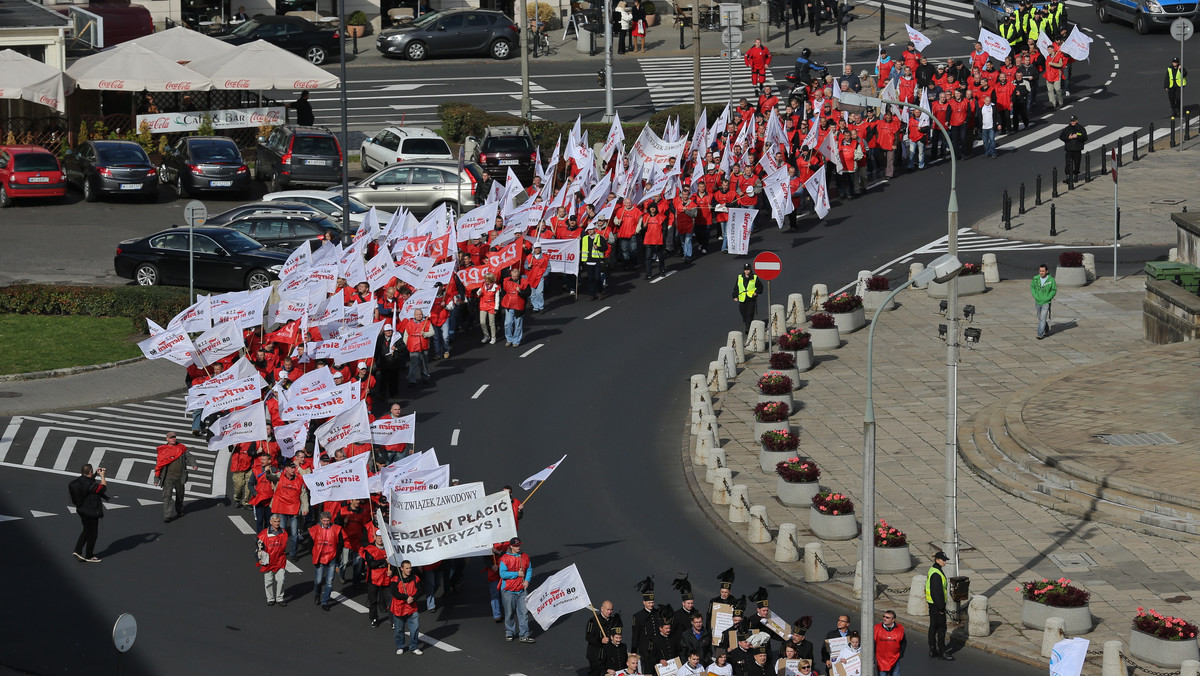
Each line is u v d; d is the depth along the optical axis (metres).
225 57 87.56
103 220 77.56
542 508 46.94
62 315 65.56
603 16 110.69
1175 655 36.41
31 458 50.03
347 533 41.00
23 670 35.44
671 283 68.81
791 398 55.03
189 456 49.25
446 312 59.94
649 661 35.41
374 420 46.75
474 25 109.19
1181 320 58.84
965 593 39.41
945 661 37.53
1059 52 91.56
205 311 52.38
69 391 56.66
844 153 77.25
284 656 37.00
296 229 69.88
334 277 56.78
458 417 54.12
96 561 42.34
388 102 98.31
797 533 45.72
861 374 58.94
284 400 46.16
